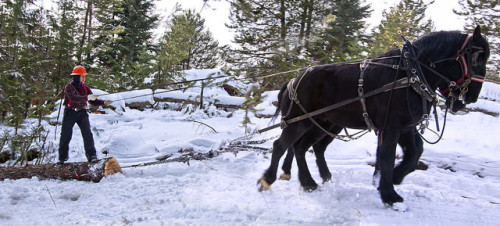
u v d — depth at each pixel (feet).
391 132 14.88
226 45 41.42
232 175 20.63
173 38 43.83
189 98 39.11
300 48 36.55
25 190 17.84
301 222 13.29
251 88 31.78
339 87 16.22
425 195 16.89
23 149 24.93
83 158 25.29
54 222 13.26
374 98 15.29
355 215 14.08
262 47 39.47
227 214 14.20
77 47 36.60
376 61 15.75
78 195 17.31
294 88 17.54
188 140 26.58
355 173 20.59
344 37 43.91
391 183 14.97
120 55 54.65
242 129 30.07
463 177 20.08
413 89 14.69
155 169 21.90
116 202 15.96
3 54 32.22
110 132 29.66
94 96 22.34
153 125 31.94
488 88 43.01
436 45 15.14
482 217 14.05
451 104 15.52
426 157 22.72
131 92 39.01
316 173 21.21
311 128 18.44
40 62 32.24
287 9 35.45
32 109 28.19
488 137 26.55
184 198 16.48
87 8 46.78
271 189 18.08
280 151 17.71
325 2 36.99
